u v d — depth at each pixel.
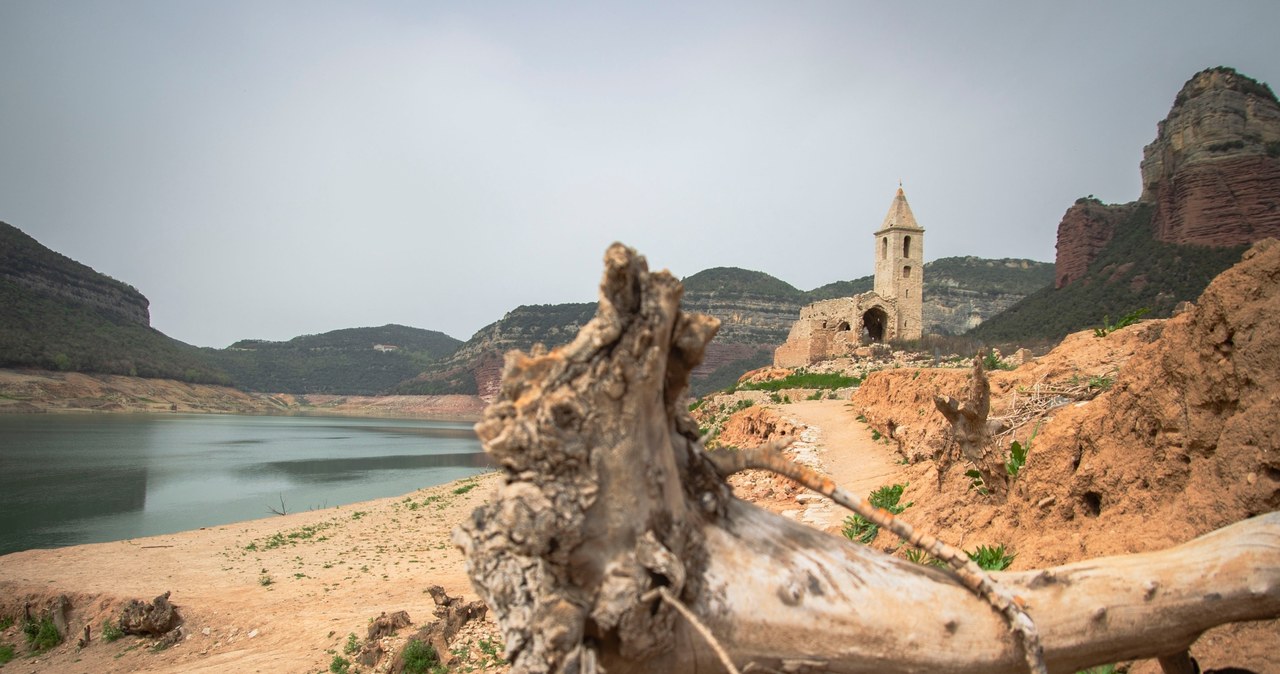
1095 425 7.33
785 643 3.28
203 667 14.12
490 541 3.11
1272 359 5.16
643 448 3.19
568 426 3.07
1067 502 7.37
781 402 37.47
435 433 127.56
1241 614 3.79
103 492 46.72
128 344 170.62
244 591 19.27
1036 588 3.69
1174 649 3.84
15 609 18.83
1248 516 5.09
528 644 2.92
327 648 14.12
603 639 3.16
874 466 19.55
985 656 3.42
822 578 3.39
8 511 39.22
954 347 49.75
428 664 11.96
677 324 3.46
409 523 31.17
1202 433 5.81
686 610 2.97
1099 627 3.64
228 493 47.56
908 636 3.33
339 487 51.22
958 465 10.78
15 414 108.12
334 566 22.36
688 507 3.47
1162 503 6.19
